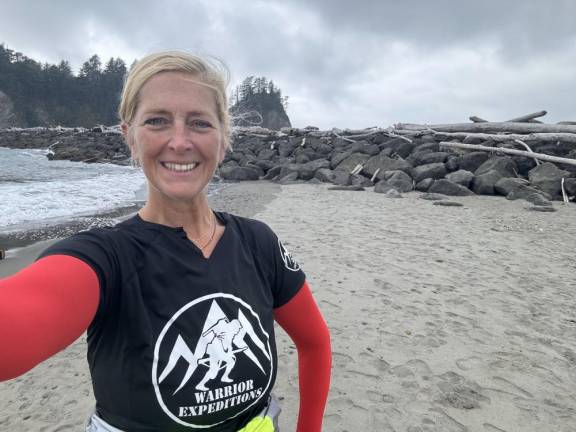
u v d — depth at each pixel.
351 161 8.62
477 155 7.31
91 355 0.55
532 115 9.24
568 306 2.24
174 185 0.58
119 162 14.16
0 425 1.35
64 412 1.40
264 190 7.14
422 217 4.51
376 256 3.02
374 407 1.41
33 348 0.42
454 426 1.34
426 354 1.73
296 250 3.14
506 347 1.81
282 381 1.54
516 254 3.18
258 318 0.61
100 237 0.54
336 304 2.18
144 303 0.53
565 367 1.67
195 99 0.59
